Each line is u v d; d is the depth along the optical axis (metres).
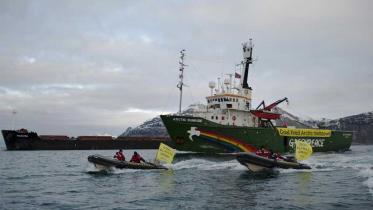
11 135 83.12
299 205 17.75
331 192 21.23
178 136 46.00
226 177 27.94
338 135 62.97
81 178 28.09
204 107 54.44
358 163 38.78
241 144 47.81
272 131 51.19
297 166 32.41
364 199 19.05
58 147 87.06
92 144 90.25
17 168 37.50
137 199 19.47
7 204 18.33
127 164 31.64
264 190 22.12
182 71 52.66
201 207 17.50
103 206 17.78
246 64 56.44
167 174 29.66
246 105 54.34
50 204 18.31
